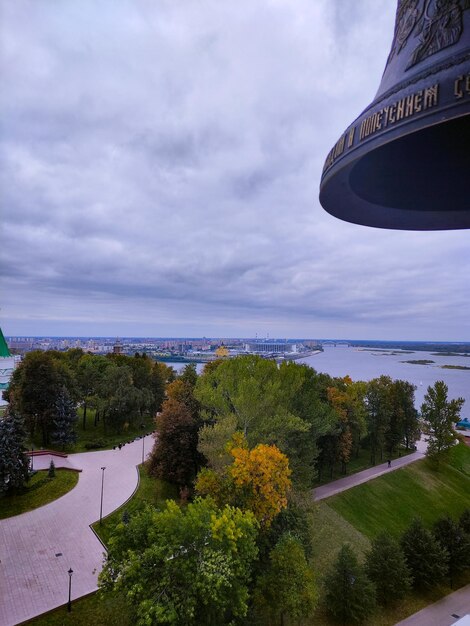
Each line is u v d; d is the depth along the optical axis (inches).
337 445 2033.7
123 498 1609.3
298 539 1082.1
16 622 947.3
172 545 757.3
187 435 1636.3
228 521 797.2
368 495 1932.8
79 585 1085.8
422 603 1273.4
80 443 2343.8
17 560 1183.6
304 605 977.5
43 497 1581.0
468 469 2635.3
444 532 1467.8
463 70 368.2
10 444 1551.4
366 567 1273.4
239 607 769.6
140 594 729.6
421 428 2987.2
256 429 1428.4
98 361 3085.6
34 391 2191.2
